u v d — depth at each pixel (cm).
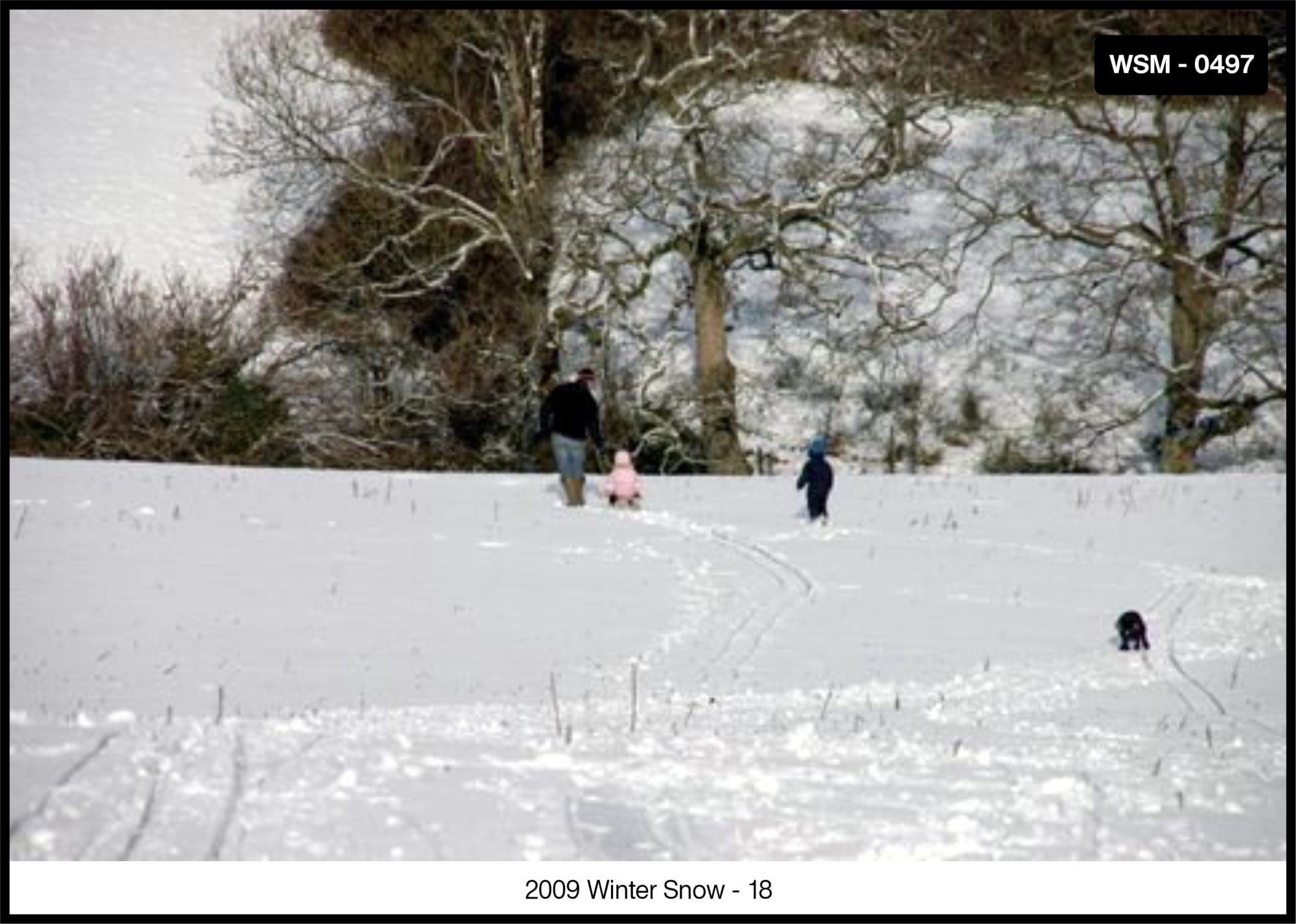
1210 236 9569
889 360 9275
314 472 5875
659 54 9150
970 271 9731
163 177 10188
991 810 2048
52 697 2705
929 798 2092
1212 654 3497
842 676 3159
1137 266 9269
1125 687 3145
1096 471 9206
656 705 2816
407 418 8938
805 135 9606
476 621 3569
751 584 4100
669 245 8975
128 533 4362
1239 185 9038
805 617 3734
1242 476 6400
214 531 4478
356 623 3494
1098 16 9144
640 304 9644
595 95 9400
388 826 1869
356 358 8994
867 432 9238
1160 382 9431
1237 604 4041
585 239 8825
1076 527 5059
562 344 9062
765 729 2583
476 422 8950
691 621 3656
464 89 9538
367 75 9869
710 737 2447
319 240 9294
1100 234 8938
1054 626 3741
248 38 10300
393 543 4450
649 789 2070
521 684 3009
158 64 11231
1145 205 9712
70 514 4572
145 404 8625
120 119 10694
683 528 4894
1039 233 9031
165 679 2916
